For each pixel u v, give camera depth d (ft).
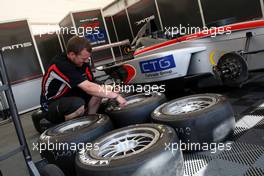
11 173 5.54
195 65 8.04
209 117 4.18
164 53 7.95
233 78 6.86
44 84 7.00
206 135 4.23
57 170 3.55
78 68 6.73
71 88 6.99
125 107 5.35
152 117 4.68
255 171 3.54
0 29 18.03
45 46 22.81
